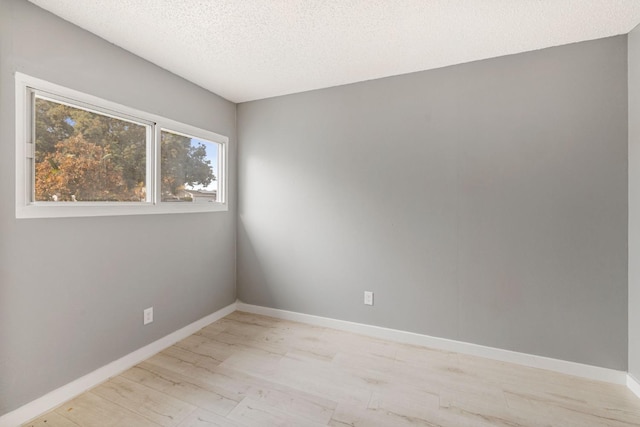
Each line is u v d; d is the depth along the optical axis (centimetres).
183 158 254
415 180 237
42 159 163
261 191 299
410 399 170
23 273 152
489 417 155
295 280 285
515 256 209
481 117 217
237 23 173
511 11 162
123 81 199
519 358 208
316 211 274
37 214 156
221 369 200
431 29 179
